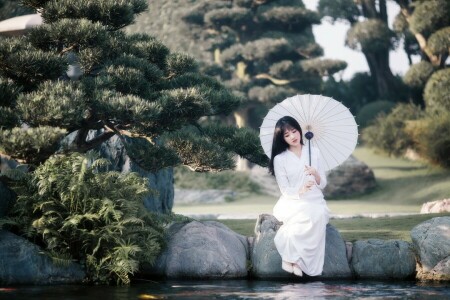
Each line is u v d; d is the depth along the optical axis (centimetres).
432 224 841
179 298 648
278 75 3356
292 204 805
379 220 1170
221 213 2112
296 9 3466
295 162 823
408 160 3139
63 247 807
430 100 3112
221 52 3638
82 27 902
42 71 866
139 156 912
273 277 823
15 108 823
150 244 816
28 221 810
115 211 789
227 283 773
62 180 802
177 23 3725
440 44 3130
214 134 1034
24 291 698
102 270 788
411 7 3594
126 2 966
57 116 779
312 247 790
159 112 845
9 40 890
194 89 896
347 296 657
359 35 3688
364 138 3356
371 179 2862
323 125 841
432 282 777
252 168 3469
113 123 930
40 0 972
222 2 3466
